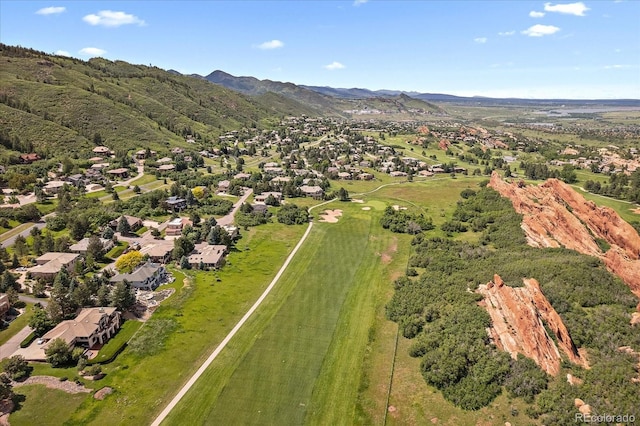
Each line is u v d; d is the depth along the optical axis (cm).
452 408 6512
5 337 8088
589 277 9250
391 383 7181
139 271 10400
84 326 7944
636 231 12800
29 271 10388
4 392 6431
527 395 6381
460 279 10056
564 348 7188
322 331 8781
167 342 8225
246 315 9344
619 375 6438
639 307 8125
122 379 7150
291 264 12194
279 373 7438
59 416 6312
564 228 12738
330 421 6388
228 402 6725
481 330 7769
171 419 6338
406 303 9500
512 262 10625
